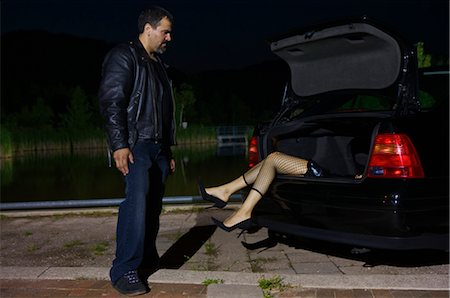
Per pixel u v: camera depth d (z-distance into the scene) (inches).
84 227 242.1
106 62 143.1
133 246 142.1
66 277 154.8
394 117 156.5
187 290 143.1
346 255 185.6
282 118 198.5
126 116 142.2
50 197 416.5
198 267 173.8
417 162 149.3
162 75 152.1
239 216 171.0
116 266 143.2
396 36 160.2
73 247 204.8
